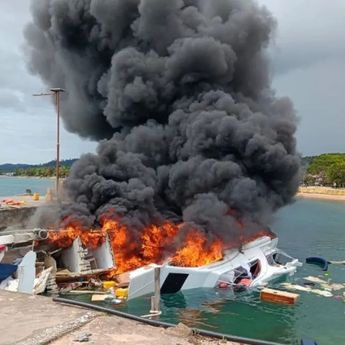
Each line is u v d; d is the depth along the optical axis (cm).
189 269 2017
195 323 1638
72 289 2005
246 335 1538
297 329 1608
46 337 681
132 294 1848
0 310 820
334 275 2502
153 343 666
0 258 1880
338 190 11638
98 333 704
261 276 2312
